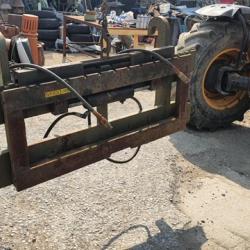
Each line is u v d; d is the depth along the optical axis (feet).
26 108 6.46
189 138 14.66
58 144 7.23
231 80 14.21
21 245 8.68
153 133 8.64
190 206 10.44
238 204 10.66
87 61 7.38
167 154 13.12
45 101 6.64
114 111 17.15
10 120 6.33
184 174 12.02
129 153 12.92
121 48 27.20
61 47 33.24
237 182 11.78
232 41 14.28
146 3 47.65
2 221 9.39
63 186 10.87
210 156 13.30
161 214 9.98
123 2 46.78
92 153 7.59
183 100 9.11
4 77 6.43
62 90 6.79
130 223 9.56
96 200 10.34
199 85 14.26
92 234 9.12
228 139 14.92
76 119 15.70
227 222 9.91
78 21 27.50
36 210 9.86
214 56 14.12
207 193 11.09
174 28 30.83
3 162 6.66
